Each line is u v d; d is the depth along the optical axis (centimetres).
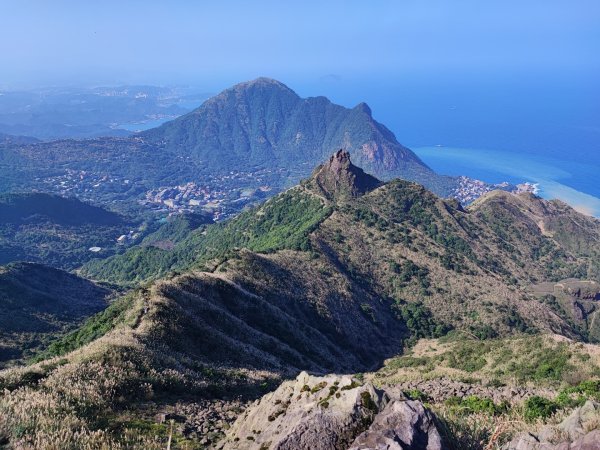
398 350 8531
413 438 872
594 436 798
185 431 1822
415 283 10725
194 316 4444
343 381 1141
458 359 5172
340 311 8562
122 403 2041
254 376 3394
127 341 2931
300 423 972
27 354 7700
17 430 1383
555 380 3638
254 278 7869
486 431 1107
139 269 19525
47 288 12181
